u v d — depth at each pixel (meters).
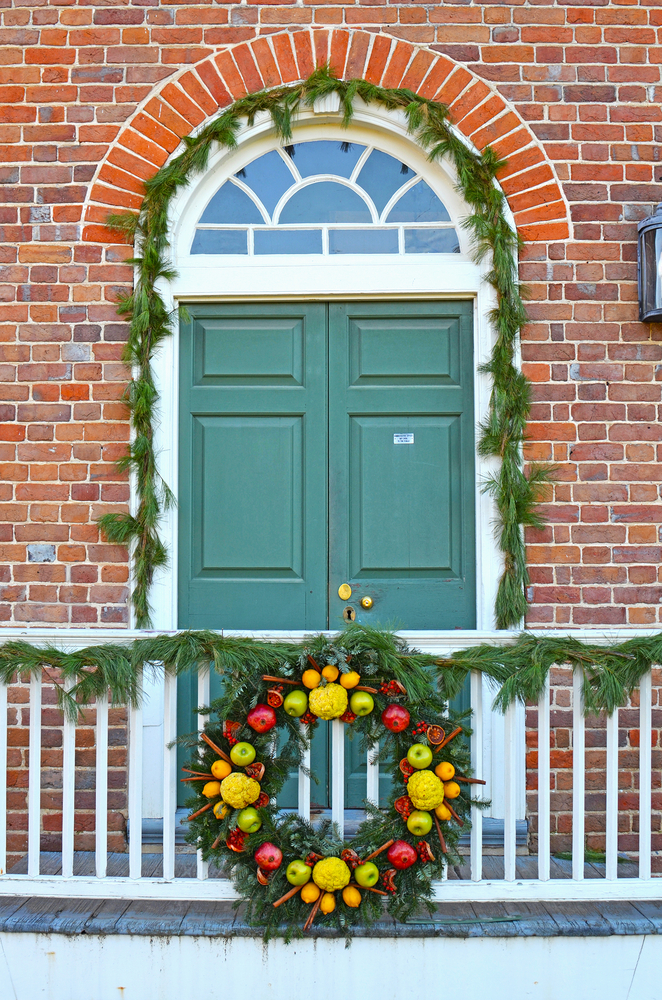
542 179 3.12
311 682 2.25
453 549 3.21
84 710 3.01
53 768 3.02
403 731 2.29
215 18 3.12
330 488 3.22
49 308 3.10
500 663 2.30
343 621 3.19
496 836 2.95
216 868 2.55
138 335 3.06
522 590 3.01
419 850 2.22
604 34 3.15
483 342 3.15
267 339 3.25
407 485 3.23
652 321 3.09
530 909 2.39
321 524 3.22
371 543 3.22
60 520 3.07
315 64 3.11
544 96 3.13
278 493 3.23
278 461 3.23
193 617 3.21
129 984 2.30
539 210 3.12
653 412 3.09
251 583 3.21
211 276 3.17
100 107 3.12
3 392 3.09
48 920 2.32
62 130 3.12
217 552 3.21
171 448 3.16
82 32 3.14
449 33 3.13
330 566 3.21
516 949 2.29
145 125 3.12
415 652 2.33
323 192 3.28
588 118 3.14
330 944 2.29
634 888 2.38
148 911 2.38
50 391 3.09
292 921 2.23
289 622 3.21
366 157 3.26
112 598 3.05
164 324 3.13
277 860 2.18
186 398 3.23
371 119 3.17
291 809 3.13
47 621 3.05
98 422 3.08
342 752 2.33
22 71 3.14
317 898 2.18
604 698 2.33
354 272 3.18
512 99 3.13
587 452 3.08
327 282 3.17
